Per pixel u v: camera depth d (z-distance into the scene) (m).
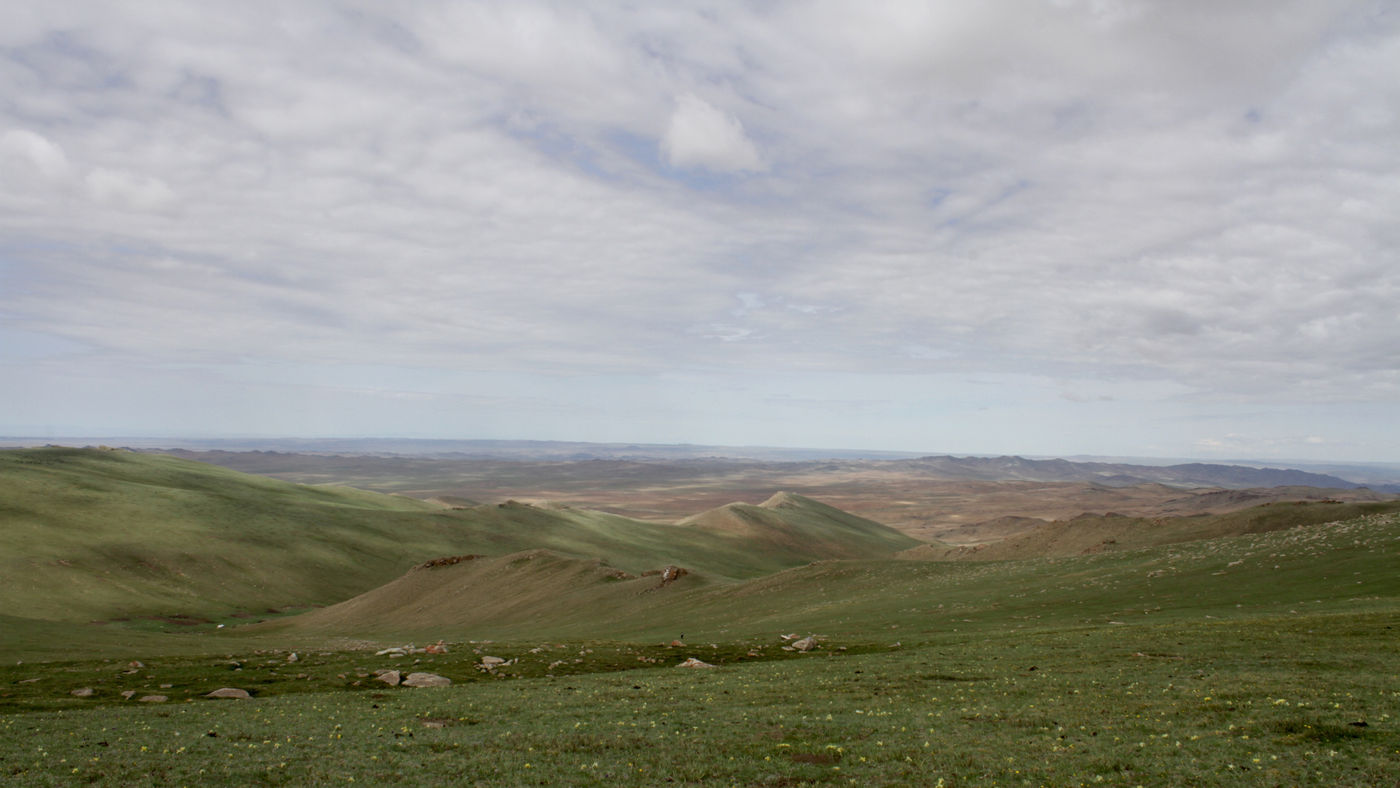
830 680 45.38
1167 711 32.25
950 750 28.59
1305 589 72.31
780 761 28.22
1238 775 24.17
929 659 52.31
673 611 123.31
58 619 147.25
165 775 27.33
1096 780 24.59
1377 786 22.53
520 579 166.00
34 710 43.66
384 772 27.73
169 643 97.38
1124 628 61.03
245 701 44.97
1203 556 95.69
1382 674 36.78
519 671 58.22
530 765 28.44
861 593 111.44
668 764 28.23
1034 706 35.16
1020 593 91.19
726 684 46.09
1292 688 34.56
